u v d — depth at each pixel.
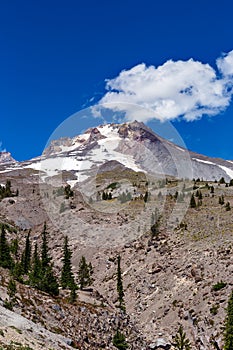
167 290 99.56
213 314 78.06
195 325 78.06
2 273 79.25
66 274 92.75
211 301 83.38
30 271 91.94
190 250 115.12
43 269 92.50
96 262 131.12
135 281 112.62
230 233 118.44
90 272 126.88
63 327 56.81
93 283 121.19
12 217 182.25
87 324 63.41
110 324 69.00
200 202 151.62
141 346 70.00
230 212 137.75
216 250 107.62
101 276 123.94
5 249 93.62
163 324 84.50
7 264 90.38
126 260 127.44
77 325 60.66
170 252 119.19
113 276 121.50
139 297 103.50
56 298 69.75
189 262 107.31
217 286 87.31
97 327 64.50
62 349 38.75
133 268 120.69
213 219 132.88
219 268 96.81
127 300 105.00
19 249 144.50
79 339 55.72
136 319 91.88
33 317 53.88
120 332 68.25
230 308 62.81
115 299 106.69
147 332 82.38
